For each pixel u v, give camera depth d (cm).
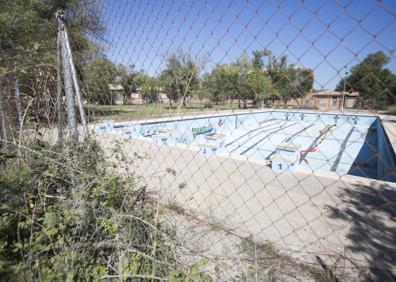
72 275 109
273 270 149
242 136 883
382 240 204
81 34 268
